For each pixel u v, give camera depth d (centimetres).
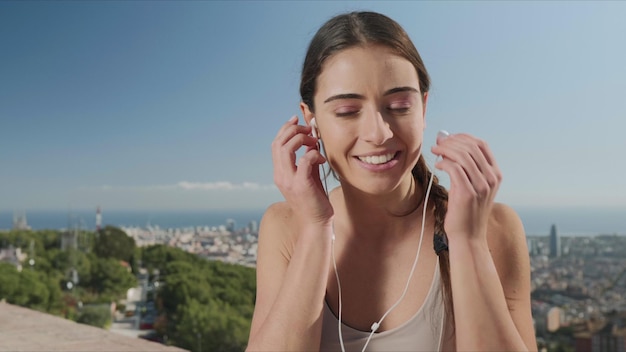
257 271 121
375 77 94
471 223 95
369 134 94
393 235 109
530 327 105
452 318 101
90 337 273
